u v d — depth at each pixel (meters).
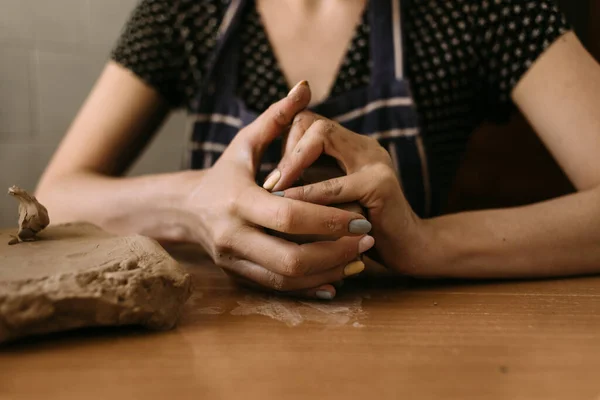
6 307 0.39
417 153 0.84
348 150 0.53
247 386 0.33
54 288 0.41
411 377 0.34
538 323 0.46
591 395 0.32
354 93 0.85
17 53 1.34
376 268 0.69
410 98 0.84
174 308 0.44
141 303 0.43
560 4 1.22
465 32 0.86
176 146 1.54
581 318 0.47
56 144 1.42
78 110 1.43
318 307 0.51
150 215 0.67
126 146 0.91
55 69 1.39
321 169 0.55
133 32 0.94
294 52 0.90
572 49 0.78
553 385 0.33
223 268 0.56
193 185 0.63
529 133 1.29
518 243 0.61
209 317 0.48
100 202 0.72
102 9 1.42
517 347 0.40
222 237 0.53
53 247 0.51
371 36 0.86
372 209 0.53
